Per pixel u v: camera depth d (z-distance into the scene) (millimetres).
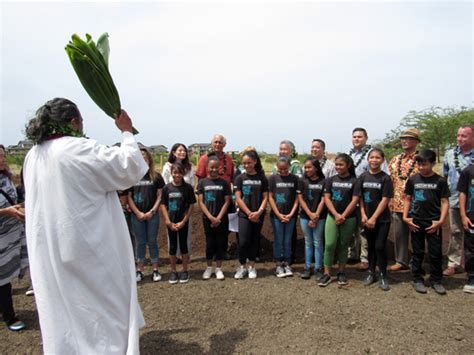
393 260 5789
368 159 4828
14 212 3338
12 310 3686
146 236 5176
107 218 2578
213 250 5160
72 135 2588
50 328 2393
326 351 3199
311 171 5078
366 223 4691
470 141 4812
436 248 4496
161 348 3275
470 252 4453
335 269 5508
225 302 4246
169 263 5941
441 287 4461
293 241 5719
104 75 2594
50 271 2447
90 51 2535
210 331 3584
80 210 2436
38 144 2561
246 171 5262
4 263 3584
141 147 5043
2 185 3852
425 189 4539
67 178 2414
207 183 5172
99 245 2494
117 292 2580
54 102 2582
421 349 3203
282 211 5211
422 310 3961
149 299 4379
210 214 5074
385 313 3895
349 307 4055
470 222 4438
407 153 5250
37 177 2484
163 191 5086
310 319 3783
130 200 5086
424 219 4527
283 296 4398
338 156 4891
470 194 4445
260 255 6230
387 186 4652
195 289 4703
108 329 2506
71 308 2424
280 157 5336
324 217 5027
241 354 3180
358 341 3342
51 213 2420
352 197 4762
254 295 4449
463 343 3287
